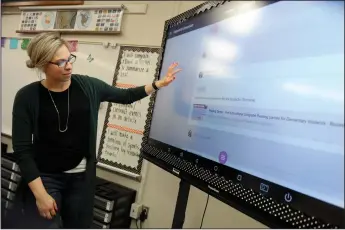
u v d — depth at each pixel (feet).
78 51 7.79
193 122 3.99
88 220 4.57
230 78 3.44
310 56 2.50
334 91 2.25
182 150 4.12
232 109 3.32
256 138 2.94
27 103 4.12
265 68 2.96
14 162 7.18
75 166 4.48
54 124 4.23
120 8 7.18
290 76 2.66
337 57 2.27
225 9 3.69
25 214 4.38
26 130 4.16
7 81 9.02
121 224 6.42
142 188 6.64
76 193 4.54
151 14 6.87
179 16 4.86
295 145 2.51
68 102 4.28
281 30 2.83
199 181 3.65
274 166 2.68
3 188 7.16
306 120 2.44
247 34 3.27
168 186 6.34
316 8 2.52
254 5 3.22
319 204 2.23
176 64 4.64
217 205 5.57
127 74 6.95
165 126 4.72
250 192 2.90
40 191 4.03
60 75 4.02
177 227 4.21
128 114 6.83
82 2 7.96
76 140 4.39
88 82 4.58
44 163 4.32
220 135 3.45
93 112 4.50
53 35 4.05
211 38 3.90
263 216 2.72
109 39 7.42
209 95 3.76
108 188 6.58
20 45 8.97
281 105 2.70
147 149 5.16
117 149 6.91
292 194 2.46
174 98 4.59
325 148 2.26
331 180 2.18
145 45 6.82
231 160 3.22
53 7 8.29
